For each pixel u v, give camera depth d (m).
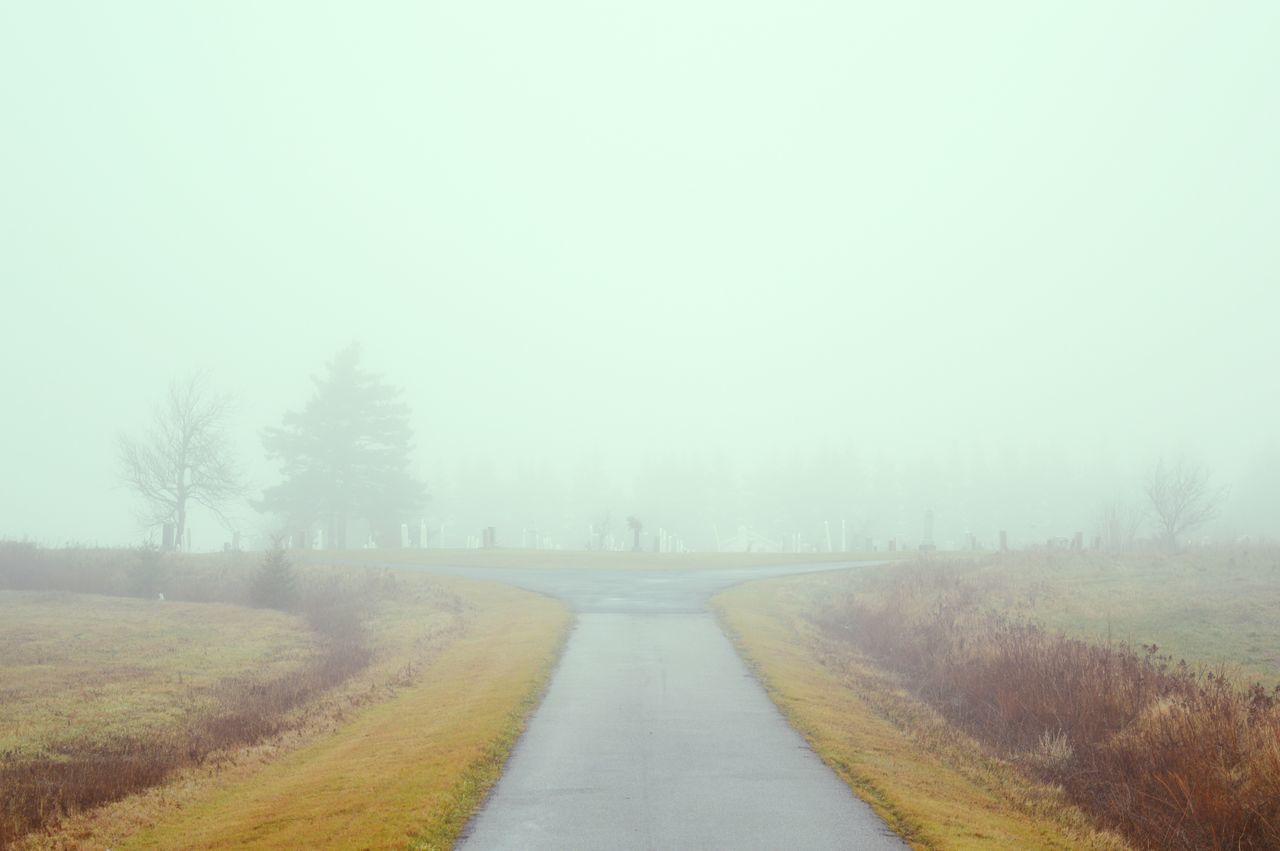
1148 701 14.39
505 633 20.83
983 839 8.84
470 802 9.27
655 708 13.53
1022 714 15.31
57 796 11.06
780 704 13.89
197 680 18.86
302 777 10.97
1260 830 10.05
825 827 8.66
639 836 8.30
